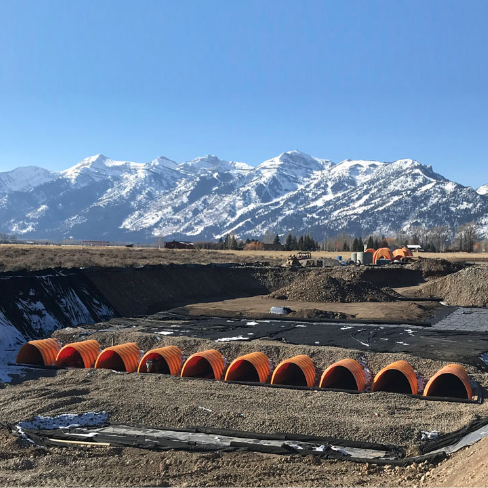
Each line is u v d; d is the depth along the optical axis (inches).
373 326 1389.0
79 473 531.5
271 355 1029.8
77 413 701.9
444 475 497.7
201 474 532.7
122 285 1702.8
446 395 825.5
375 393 802.2
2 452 577.9
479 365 965.8
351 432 645.3
